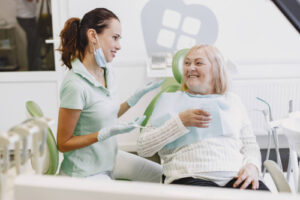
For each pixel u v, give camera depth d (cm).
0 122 329
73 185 79
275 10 312
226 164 165
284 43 321
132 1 309
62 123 155
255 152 179
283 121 181
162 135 162
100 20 158
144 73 323
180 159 168
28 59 326
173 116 163
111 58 167
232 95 188
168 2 310
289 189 139
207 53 179
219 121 172
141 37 317
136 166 181
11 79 319
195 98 180
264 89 318
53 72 320
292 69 321
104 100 163
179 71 199
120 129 151
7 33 322
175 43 320
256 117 323
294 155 195
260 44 321
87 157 162
